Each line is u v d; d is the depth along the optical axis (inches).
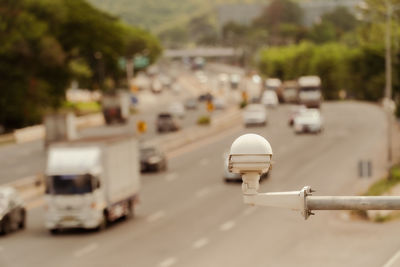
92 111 5777.6
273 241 1307.8
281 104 5954.7
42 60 4714.6
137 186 1660.9
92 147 1491.1
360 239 1270.9
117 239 1386.6
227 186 2033.7
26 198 1964.8
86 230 1496.1
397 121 3649.1
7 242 1386.6
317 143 2955.2
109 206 1503.4
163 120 3865.7
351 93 7426.2
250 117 3838.6
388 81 2263.8
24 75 4598.9
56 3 5231.3
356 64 6633.9
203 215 1617.9
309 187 260.8
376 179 1974.7
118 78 7086.6
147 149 2429.9
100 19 5654.5
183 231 1446.9
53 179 1453.0
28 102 4618.6
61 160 1469.0
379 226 1368.1
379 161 2348.7
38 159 2918.3
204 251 1254.9
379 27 4217.5
